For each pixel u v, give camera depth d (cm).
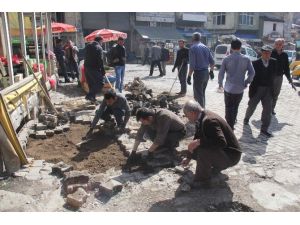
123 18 3444
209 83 1500
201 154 432
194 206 405
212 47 4172
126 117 636
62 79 1480
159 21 3691
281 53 794
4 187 441
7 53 662
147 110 486
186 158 496
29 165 507
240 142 634
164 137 494
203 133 423
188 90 1224
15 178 468
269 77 667
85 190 432
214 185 450
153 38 3441
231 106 666
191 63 770
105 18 3341
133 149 511
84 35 3275
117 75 1033
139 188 445
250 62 638
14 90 623
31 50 1289
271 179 477
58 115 749
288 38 4662
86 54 902
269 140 652
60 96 1052
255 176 484
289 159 553
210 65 796
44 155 556
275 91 830
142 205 407
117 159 536
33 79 796
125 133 638
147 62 2991
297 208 404
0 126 478
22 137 600
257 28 4484
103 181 449
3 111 486
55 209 396
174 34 3638
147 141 593
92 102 913
